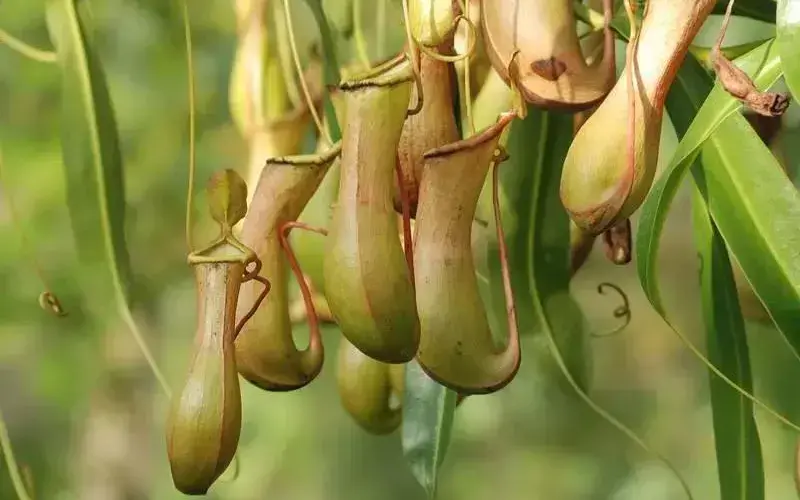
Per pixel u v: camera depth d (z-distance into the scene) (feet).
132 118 10.10
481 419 11.72
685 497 11.33
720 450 3.45
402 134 3.25
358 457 11.43
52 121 9.15
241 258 3.19
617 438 11.80
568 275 3.66
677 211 10.37
